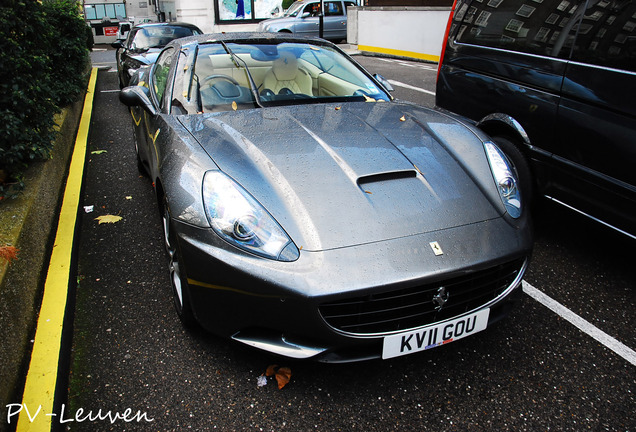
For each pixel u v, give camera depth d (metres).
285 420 1.92
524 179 3.31
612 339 2.37
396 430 1.87
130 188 4.42
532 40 3.21
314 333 1.86
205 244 1.98
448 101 3.96
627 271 2.97
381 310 1.87
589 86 2.80
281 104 2.96
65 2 7.31
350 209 2.01
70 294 2.78
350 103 3.03
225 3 18.33
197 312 2.11
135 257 3.20
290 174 2.16
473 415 1.94
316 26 15.98
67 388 2.10
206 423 1.91
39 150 3.61
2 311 2.11
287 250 1.88
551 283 2.85
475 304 2.08
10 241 2.54
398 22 12.71
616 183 2.68
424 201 2.11
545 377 2.13
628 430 1.87
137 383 2.11
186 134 2.54
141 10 21.78
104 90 9.38
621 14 2.69
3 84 3.24
